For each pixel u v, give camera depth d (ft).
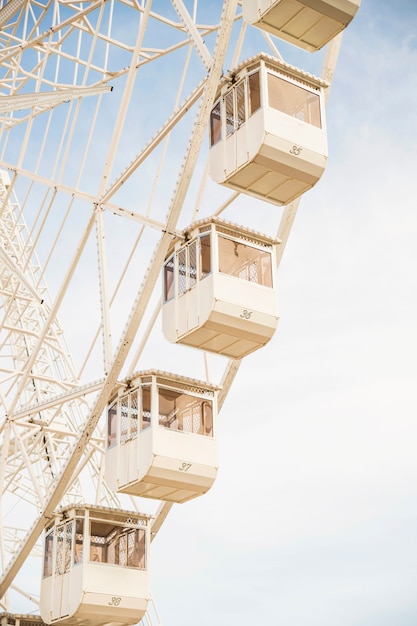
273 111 110.63
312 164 112.27
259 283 114.83
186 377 115.55
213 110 116.78
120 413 116.78
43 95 132.57
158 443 111.34
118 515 117.50
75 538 115.44
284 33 109.70
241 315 112.16
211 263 112.37
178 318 115.03
